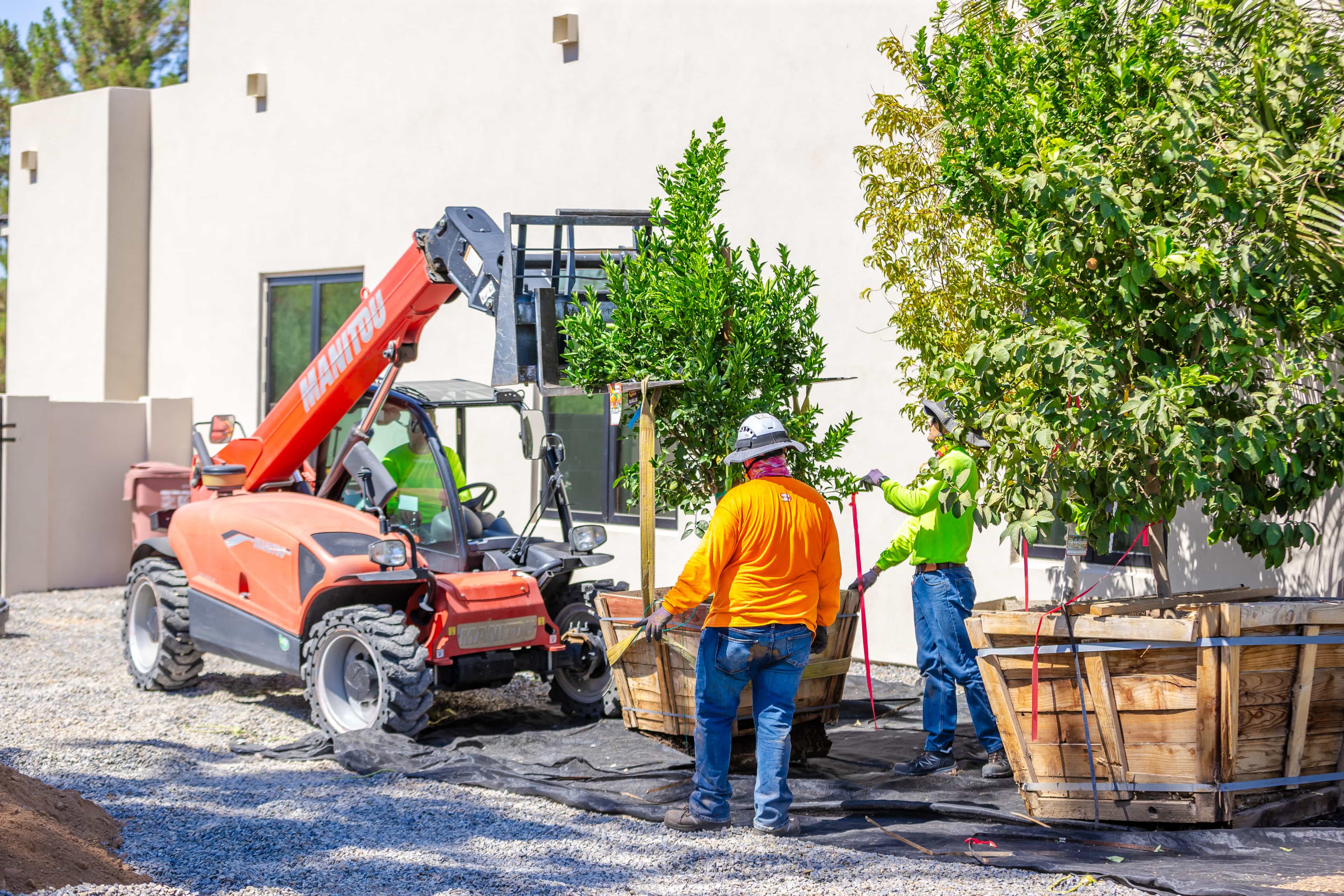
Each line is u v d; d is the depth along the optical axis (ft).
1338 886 13.37
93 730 22.26
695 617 18.71
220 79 45.52
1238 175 15.40
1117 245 15.93
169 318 47.70
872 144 29.17
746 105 31.55
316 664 22.00
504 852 15.61
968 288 22.21
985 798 17.76
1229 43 17.10
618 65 34.35
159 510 39.75
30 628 33.17
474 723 23.22
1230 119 16.22
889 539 28.71
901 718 23.47
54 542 40.32
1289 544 17.13
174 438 42.42
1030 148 17.20
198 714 24.25
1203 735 15.31
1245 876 13.91
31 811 14.73
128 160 47.96
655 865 15.05
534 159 36.45
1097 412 15.58
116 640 31.89
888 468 28.78
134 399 48.47
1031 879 14.28
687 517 32.30
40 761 19.62
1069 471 16.15
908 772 19.30
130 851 15.29
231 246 45.32
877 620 28.94
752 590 15.88
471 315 37.88
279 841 15.99
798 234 30.55
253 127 44.42
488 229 21.79
